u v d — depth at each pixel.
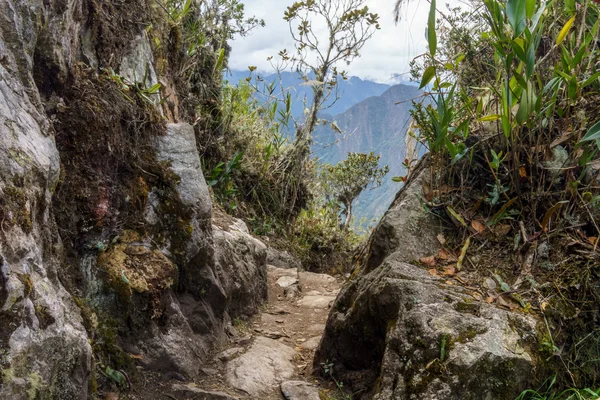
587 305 2.46
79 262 2.49
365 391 2.63
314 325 4.11
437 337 2.26
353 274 3.64
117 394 2.34
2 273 1.55
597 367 2.35
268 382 2.88
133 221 2.80
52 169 2.03
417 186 3.22
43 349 1.67
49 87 2.41
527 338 2.27
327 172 9.26
